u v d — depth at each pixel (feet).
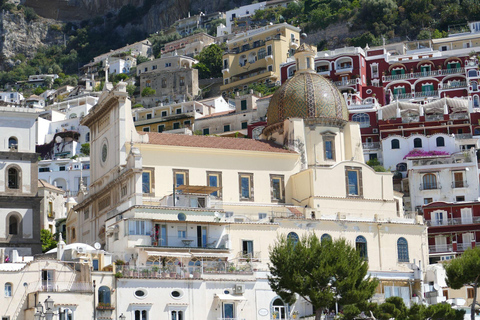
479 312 298.97
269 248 297.33
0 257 293.23
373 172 351.67
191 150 332.60
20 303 255.70
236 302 286.05
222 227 305.53
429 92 574.56
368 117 519.19
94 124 365.61
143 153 326.03
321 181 341.21
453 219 413.39
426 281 336.70
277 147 354.74
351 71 579.89
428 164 452.35
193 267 284.20
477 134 497.46
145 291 273.54
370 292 262.06
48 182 597.52
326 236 325.42
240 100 565.53
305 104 363.76
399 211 362.12
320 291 254.68
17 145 332.60
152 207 295.69
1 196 324.19
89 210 361.92
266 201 340.18
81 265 267.80
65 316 257.34
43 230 440.86
